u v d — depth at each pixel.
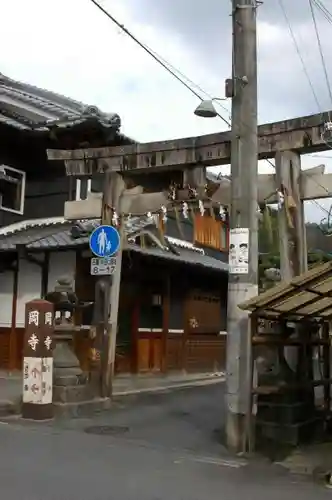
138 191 13.01
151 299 18.27
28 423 10.14
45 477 6.57
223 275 20.05
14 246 15.79
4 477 6.50
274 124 10.60
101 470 7.04
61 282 12.62
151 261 16.59
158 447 8.58
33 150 18.31
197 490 6.35
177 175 14.70
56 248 15.05
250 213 8.87
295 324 9.66
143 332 17.83
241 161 8.99
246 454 8.25
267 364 9.28
